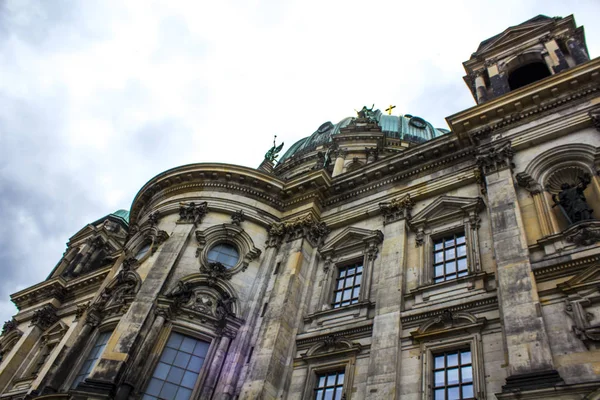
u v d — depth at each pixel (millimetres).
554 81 22875
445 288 20719
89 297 41219
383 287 22266
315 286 26000
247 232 28609
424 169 27141
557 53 26469
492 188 21438
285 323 23344
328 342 22000
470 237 22078
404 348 19469
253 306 25094
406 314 20453
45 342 39562
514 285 17250
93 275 41781
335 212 29188
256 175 30688
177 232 28109
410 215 25547
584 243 17297
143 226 30656
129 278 26844
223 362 22828
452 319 19047
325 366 21344
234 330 24047
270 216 29719
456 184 24891
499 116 24266
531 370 14578
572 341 14883
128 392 20641
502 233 19312
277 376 21594
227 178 30984
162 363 22391
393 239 24484
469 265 20984
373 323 21078
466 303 19219
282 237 28453
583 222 17672
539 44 28078
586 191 19906
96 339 25562
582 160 20625
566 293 16234
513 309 16562
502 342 17000
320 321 23688
